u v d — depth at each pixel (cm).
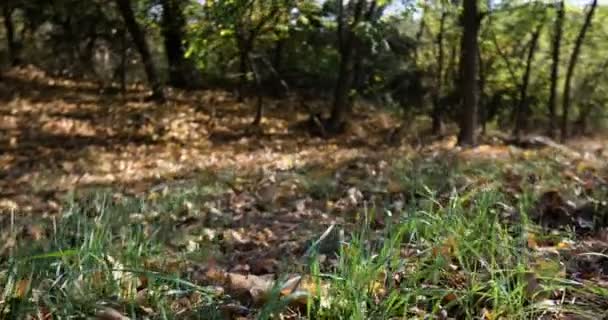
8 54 2133
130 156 1284
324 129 1852
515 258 328
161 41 2508
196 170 1055
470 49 1430
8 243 434
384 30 1689
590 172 665
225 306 277
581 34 2277
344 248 342
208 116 1817
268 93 2316
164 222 516
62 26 2259
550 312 273
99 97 1856
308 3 1689
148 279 289
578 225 441
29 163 1154
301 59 2330
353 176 760
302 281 299
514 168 675
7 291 272
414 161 849
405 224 314
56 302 273
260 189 708
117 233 455
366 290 274
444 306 277
